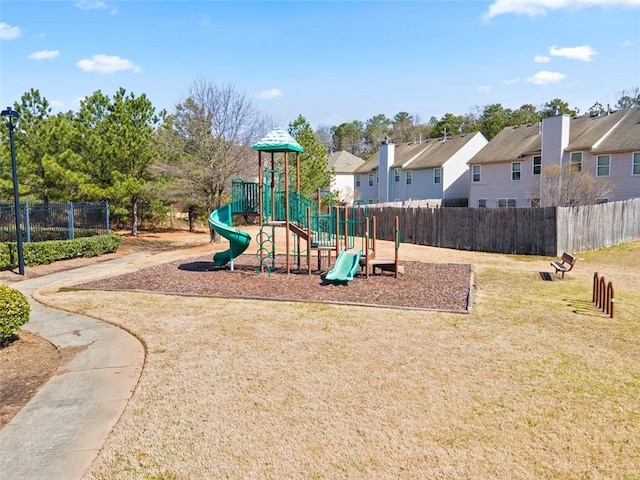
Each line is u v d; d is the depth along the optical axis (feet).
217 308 28.99
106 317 27.25
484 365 19.08
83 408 15.78
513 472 11.98
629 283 37.93
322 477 11.80
